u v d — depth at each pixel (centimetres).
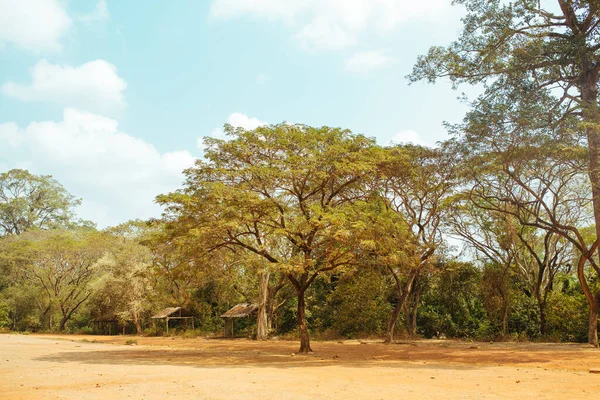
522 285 3553
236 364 1762
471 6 2398
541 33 2375
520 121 1959
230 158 2111
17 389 1099
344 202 2323
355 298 3631
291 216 2180
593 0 2064
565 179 2648
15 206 6844
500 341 3203
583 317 2953
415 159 2683
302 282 2241
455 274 3731
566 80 2366
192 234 1908
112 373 1438
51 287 5466
